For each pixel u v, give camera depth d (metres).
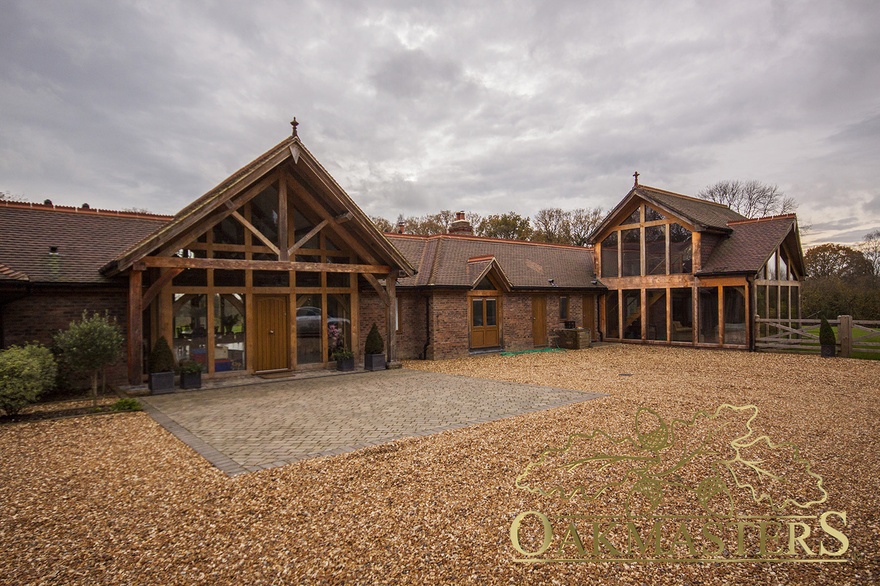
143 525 4.36
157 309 12.15
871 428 7.49
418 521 4.36
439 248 20.00
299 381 12.77
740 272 19.31
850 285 29.64
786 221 20.64
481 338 19.73
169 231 10.97
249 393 11.11
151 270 12.15
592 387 11.59
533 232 51.44
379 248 14.68
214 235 12.91
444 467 5.81
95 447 6.90
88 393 11.38
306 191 13.66
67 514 4.62
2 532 4.26
